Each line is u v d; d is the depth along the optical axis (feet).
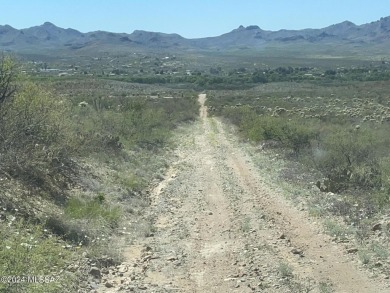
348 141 67.36
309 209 43.98
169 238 36.35
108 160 61.98
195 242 35.24
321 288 25.68
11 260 23.56
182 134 123.03
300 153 76.54
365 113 129.70
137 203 47.26
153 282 27.04
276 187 55.57
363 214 40.34
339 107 160.76
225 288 26.11
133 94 244.42
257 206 46.62
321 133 86.99
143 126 98.48
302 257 31.24
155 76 466.70
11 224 29.14
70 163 49.67
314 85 316.60
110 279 27.22
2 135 41.27
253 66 655.76
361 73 407.64
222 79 397.60
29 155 40.50
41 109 47.62
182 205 47.85
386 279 26.89
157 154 81.61
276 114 133.49
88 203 40.52
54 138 48.39
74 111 85.10
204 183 59.67
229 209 45.68
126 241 35.14
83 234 33.30
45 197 37.83
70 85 249.75
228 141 107.55
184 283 26.94
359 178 50.57
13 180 36.40
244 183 59.26
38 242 28.50
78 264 27.76
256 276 27.84
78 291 24.32
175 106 184.65
